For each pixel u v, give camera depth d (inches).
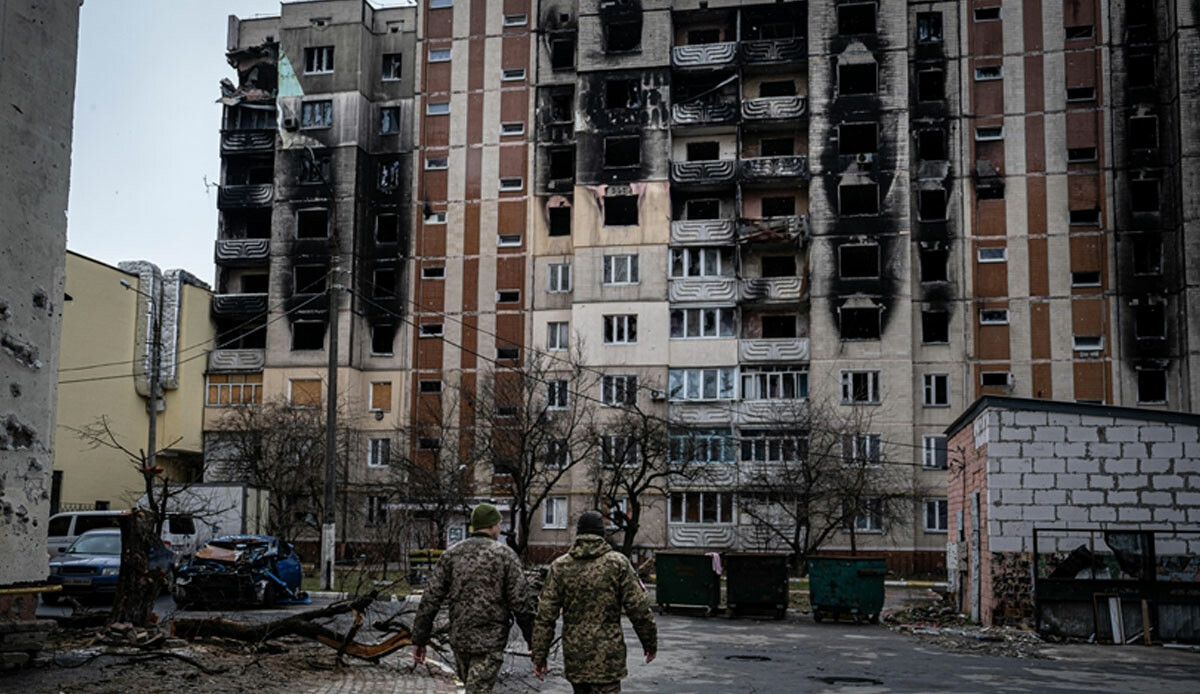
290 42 2283.5
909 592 1409.9
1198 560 784.3
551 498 2023.9
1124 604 753.0
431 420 2158.0
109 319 1977.1
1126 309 1955.0
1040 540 809.5
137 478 2020.2
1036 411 823.7
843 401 1975.9
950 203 2034.9
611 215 2139.5
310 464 1889.8
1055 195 2007.9
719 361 2036.2
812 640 740.0
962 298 2011.6
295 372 2182.6
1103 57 2012.8
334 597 1040.2
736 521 1941.4
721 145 2139.5
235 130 2335.1
